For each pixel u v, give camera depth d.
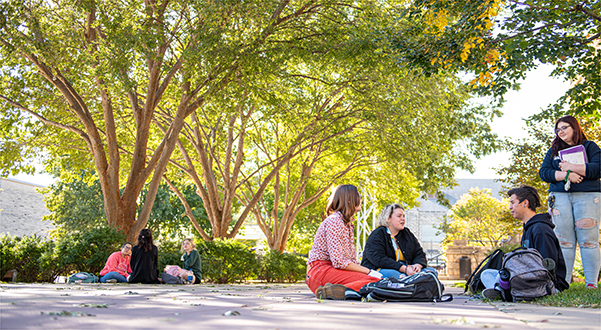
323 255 4.73
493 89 9.84
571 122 5.80
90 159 19.92
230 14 12.28
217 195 19.62
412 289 4.09
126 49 11.59
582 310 3.23
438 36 9.81
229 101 13.15
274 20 13.24
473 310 3.15
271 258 17.56
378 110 15.52
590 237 5.60
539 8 9.28
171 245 13.99
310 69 18.20
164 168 14.62
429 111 15.43
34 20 12.16
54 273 11.95
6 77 15.38
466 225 40.91
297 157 23.98
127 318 2.29
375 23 13.43
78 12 12.86
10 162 17.09
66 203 32.50
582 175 5.57
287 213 23.39
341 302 3.88
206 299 4.16
